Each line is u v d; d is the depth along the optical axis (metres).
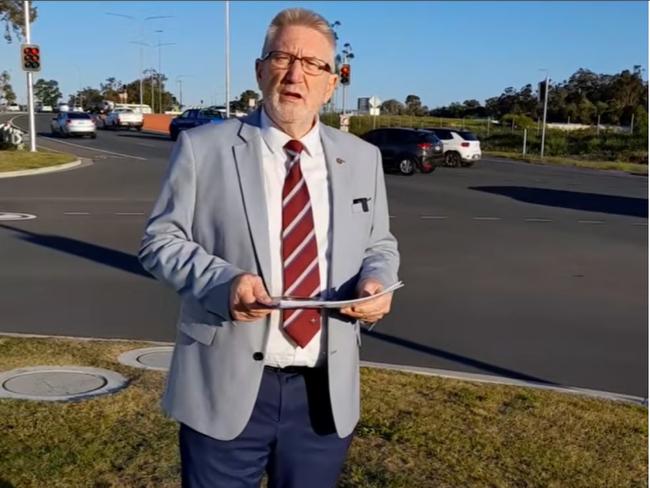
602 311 8.17
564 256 11.52
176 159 2.38
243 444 2.41
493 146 46.03
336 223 2.41
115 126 54.97
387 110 92.12
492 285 9.31
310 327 2.36
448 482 3.94
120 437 4.33
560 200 19.84
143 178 21.98
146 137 45.91
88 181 20.97
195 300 2.32
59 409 4.67
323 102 2.48
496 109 86.06
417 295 8.66
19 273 9.20
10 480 3.81
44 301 7.86
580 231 14.28
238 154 2.36
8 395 4.89
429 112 94.00
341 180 2.44
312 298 2.35
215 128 2.42
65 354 5.82
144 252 2.36
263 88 2.41
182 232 2.37
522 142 45.16
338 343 2.40
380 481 3.90
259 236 2.32
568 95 80.88
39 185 19.83
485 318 7.73
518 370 6.12
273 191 2.38
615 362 6.41
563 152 43.06
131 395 4.95
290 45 2.35
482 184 23.64
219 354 2.34
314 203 2.40
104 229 12.68
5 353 5.77
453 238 12.91
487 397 5.19
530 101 81.94
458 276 9.78
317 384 2.46
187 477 2.45
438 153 27.27
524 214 16.69
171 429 4.46
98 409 4.70
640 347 6.86
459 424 4.68
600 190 23.02
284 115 2.36
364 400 5.00
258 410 2.41
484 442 4.44
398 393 5.18
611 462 4.27
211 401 2.35
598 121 65.75
